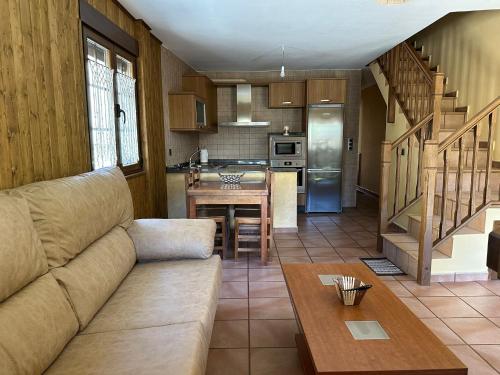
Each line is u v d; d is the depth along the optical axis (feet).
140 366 4.48
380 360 4.47
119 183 8.27
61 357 4.72
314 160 20.68
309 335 5.03
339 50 16.87
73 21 8.16
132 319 5.69
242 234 14.71
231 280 10.89
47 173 7.12
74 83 8.21
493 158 14.12
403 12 11.60
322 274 7.30
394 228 17.02
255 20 12.30
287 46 15.99
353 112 22.00
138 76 12.59
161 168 15.05
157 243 8.18
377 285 6.75
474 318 8.57
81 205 6.29
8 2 5.98
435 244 10.55
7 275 4.23
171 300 6.32
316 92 20.22
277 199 16.46
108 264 6.64
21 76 6.31
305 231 16.87
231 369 6.74
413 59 15.30
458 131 10.21
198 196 12.13
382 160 13.24
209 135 22.72
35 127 6.72
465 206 11.60
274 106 21.22
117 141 10.93
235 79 21.27
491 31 14.23
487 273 10.78
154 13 11.58
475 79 15.16
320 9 11.25
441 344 4.83
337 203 21.01
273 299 9.58
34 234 4.96
